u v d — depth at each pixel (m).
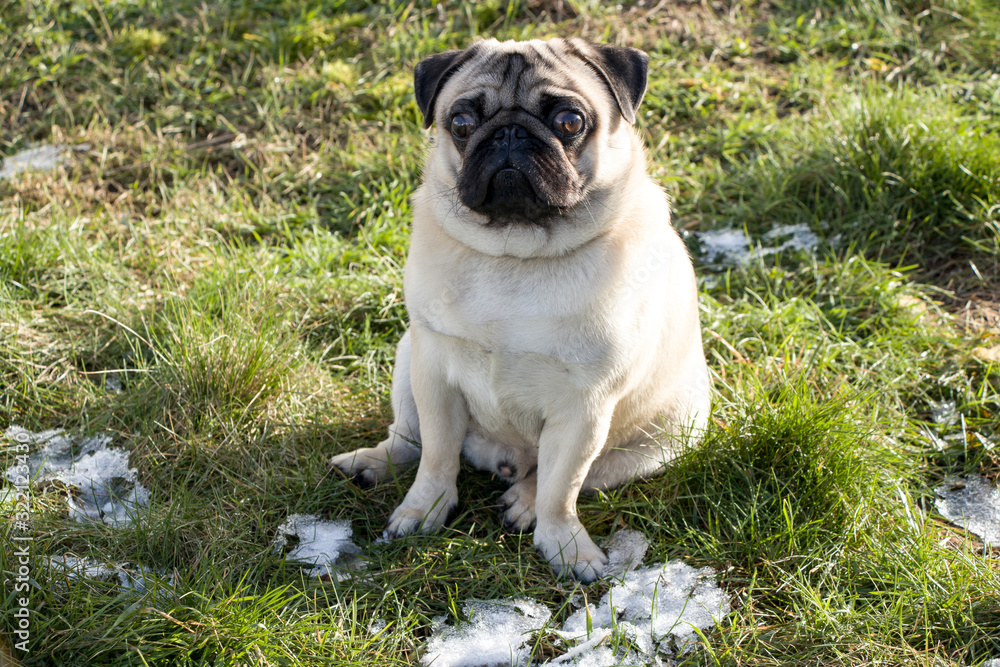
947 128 4.96
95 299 4.23
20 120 5.74
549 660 2.69
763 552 3.02
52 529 2.98
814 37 6.30
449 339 2.94
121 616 2.53
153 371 3.74
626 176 2.94
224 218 4.96
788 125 5.59
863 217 4.87
